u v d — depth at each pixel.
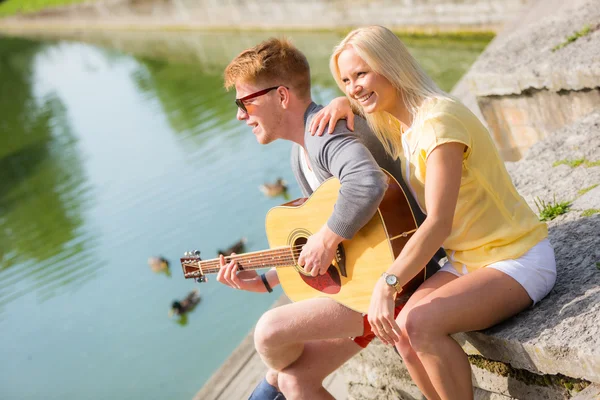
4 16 53.81
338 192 2.96
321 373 3.17
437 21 17.09
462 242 2.85
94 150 18.83
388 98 2.87
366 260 2.96
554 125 5.41
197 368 9.75
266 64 3.05
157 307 11.26
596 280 2.86
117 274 12.47
